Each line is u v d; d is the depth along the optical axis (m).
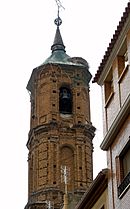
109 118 30.23
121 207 27.16
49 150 81.06
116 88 29.50
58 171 79.19
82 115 85.06
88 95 88.56
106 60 30.97
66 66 88.19
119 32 29.05
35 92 87.81
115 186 28.42
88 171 80.81
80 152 81.81
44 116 84.38
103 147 30.28
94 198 32.84
